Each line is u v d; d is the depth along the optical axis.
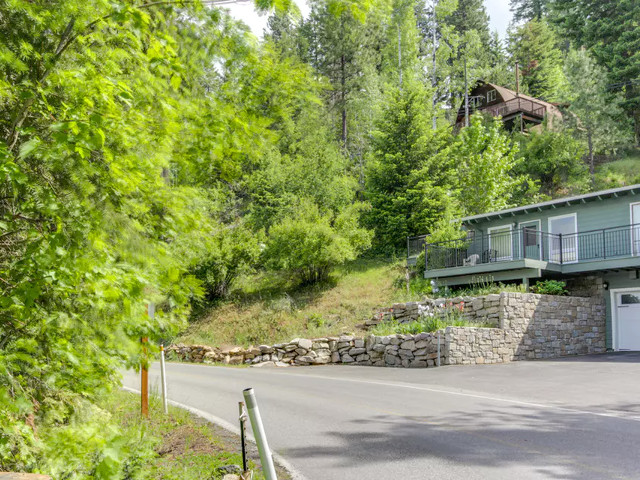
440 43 56.25
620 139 41.72
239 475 5.37
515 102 50.91
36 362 3.35
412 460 6.39
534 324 20.14
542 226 26.00
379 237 34.41
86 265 3.32
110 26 3.59
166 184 4.34
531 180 39.34
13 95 3.22
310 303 28.38
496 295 19.62
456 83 56.22
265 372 17.52
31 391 3.62
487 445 7.02
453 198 33.12
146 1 3.91
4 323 3.51
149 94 4.02
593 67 44.28
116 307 3.72
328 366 19.70
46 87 3.53
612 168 42.31
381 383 13.73
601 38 49.84
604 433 7.63
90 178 3.51
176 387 13.44
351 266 32.81
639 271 21.69
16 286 3.35
